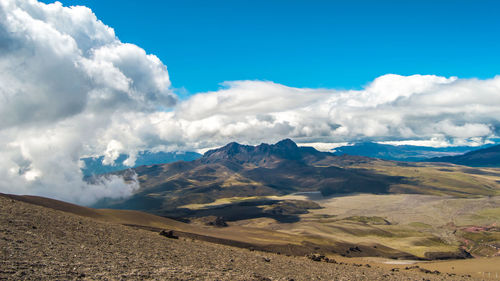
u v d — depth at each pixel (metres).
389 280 54.47
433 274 78.50
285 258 77.44
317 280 45.34
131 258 40.69
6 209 57.50
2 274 24.77
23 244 36.66
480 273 83.69
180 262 44.00
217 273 37.91
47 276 26.16
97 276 28.47
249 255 67.38
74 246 42.03
